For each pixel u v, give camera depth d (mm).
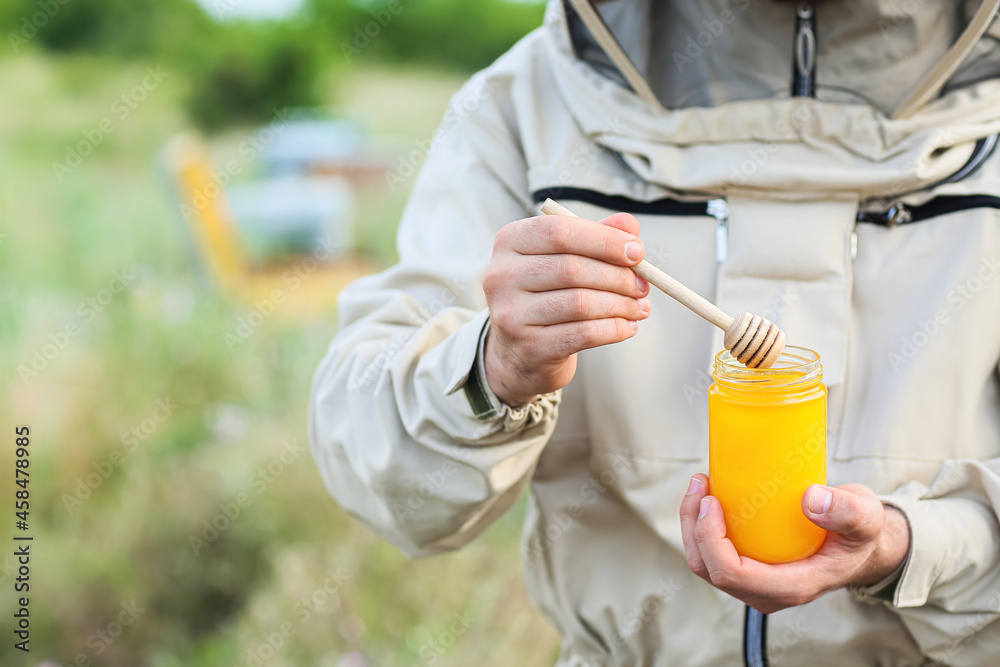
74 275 5051
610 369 1274
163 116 10461
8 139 8766
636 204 1287
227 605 2949
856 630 1250
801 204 1235
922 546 1115
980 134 1201
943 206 1205
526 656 2502
